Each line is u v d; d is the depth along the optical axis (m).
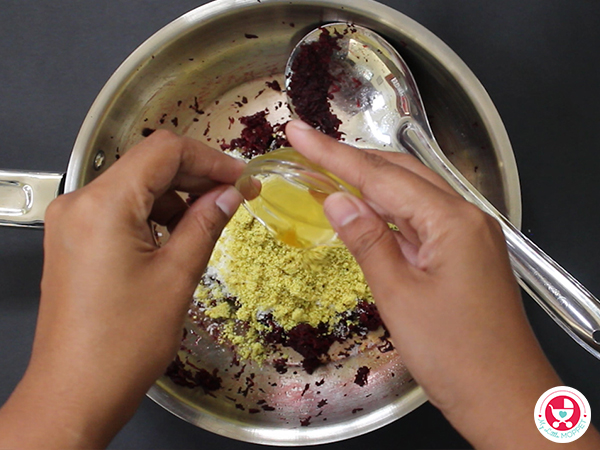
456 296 0.16
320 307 0.26
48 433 0.16
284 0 0.22
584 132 0.28
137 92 0.24
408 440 0.27
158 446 0.27
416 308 0.16
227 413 0.25
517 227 0.22
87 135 0.22
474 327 0.16
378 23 0.23
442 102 0.25
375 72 0.25
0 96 0.28
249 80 0.27
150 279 0.17
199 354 0.26
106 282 0.16
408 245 0.20
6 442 0.16
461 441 0.27
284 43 0.25
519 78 0.28
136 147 0.18
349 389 0.26
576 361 0.27
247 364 0.27
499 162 0.23
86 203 0.17
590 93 0.28
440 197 0.17
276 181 0.20
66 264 0.17
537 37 0.28
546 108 0.28
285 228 0.21
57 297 0.17
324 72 0.25
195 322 0.27
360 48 0.24
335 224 0.17
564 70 0.28
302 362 0.27
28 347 0.28
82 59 0.28
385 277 0.16
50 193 0.23
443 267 0.16
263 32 0.25
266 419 0.25
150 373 0.17
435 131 0.26
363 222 0.17
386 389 0.25
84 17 0.28
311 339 0.26
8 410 0.16
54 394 0.16
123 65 0.23
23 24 0.28
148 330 0.17
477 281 0.16
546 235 0.28
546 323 0.27
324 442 0.23
